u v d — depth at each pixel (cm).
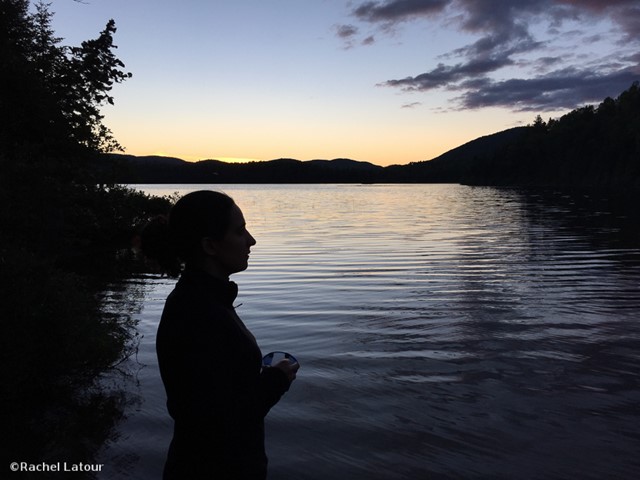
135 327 799
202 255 181
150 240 186
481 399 508
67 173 1198
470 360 625
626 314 838
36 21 1348
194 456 164
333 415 474
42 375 526
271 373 177
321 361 627
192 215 178
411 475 370
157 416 472
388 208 4509
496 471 375
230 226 181
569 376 567
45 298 525
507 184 14812
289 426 451
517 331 747
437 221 2994
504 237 2077
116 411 484
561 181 13075
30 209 719
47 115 1190
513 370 588
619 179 11094
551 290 1036
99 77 1402
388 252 1652
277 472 376
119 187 1706
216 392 157
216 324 164
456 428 445
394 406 493
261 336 739
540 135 14262
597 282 1116
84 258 1684
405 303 937
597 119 12812
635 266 1333
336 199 6762
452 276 1210
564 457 394
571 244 1819
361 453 404
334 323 805
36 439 426
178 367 161
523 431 439
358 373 584
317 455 401
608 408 484
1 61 1138
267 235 2245
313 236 2188
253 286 1116
